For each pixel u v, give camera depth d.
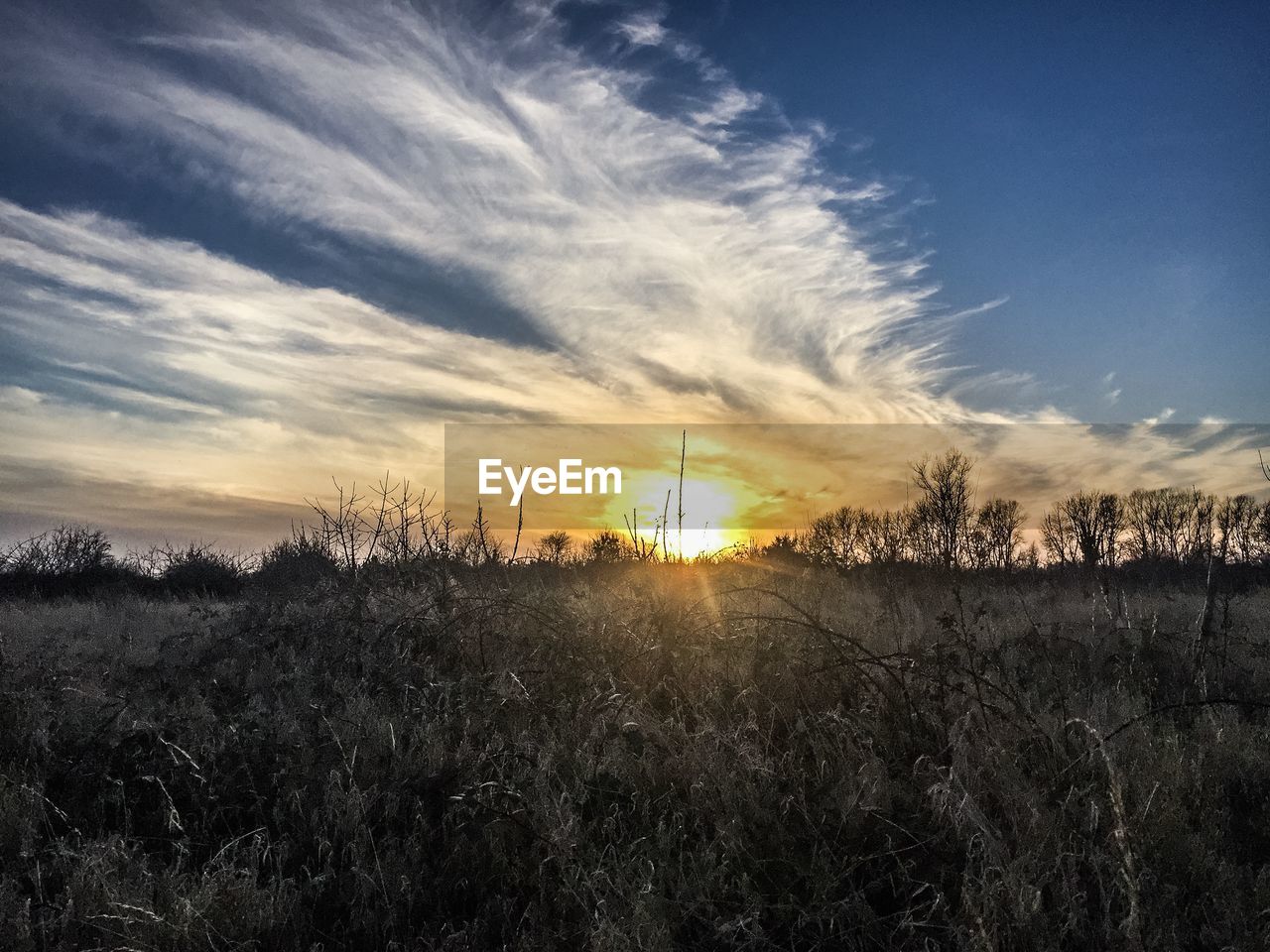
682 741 4.41
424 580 7.15
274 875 3.46
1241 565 12.77
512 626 6.27
